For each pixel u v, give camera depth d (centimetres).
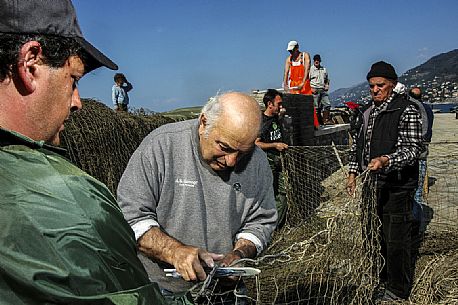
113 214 101
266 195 257
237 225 248
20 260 84
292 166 636
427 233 572
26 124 107
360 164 454
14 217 88
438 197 736
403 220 410
